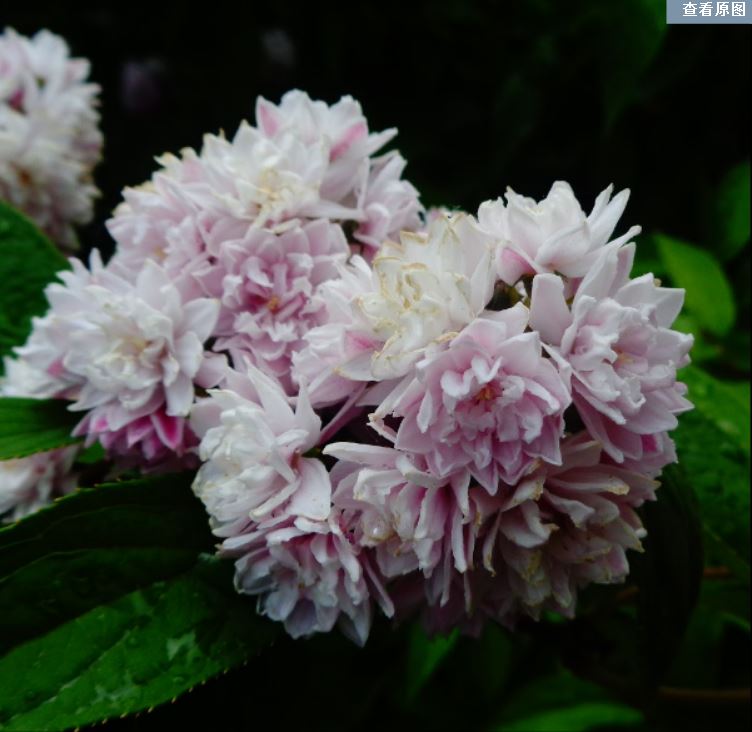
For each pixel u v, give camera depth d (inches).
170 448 11.4
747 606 13.2
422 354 10.4
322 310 11.3
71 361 11.5
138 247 11.8
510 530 10.6
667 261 15.1
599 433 10.5
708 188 16.4
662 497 11.7
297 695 12.5
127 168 20.3
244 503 10.7
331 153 11.8
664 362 10.6
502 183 17.3
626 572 10.9
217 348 11.6
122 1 19.9
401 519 10.4
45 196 14.8
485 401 10.4
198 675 10.9
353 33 18.7
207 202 11.6
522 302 10.7
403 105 18.7
